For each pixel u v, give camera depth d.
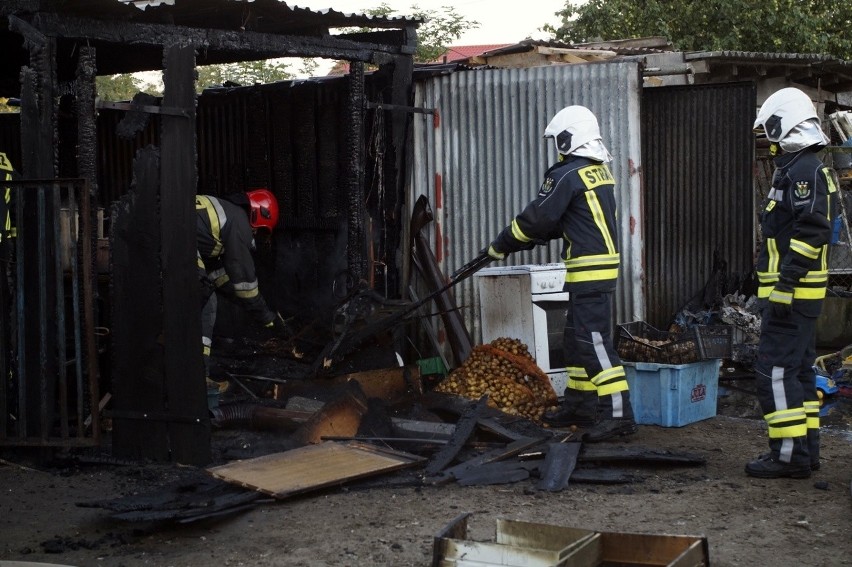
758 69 11.20
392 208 8.42
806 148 5.13
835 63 11.35
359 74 7.72
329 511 4.73
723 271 8.25
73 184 5.57
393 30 8.06
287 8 6.69
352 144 7.73
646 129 8.42
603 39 20.19
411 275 8.41
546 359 7.18
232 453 5.82
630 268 7.80
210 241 6.79
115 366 5.80
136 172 5.70
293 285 9.09
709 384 6.83
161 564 4.06
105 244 6.73
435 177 8.36
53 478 5.49
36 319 5.75
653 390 6.56
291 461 5.29
